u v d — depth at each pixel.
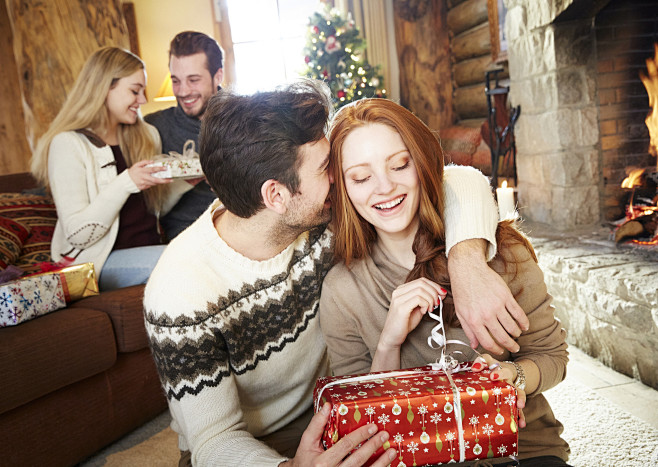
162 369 1.11
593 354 2.38
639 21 3.01
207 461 1.04
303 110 1.06
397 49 6.20
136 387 2.19
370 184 1.11
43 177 2.40
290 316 1.22
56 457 1.87
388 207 1.13
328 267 1.28
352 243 1.21
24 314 1.89
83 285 2.16
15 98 5.00
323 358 1.35
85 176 2.30
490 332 1.02
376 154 1.09
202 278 1.12
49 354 1.82
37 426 1.82
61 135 2.30
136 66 2.41
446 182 1.21
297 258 1.24
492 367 1.01
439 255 1.17
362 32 6.31
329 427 0.90
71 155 2.28
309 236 1.27
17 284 1.88
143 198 2.47
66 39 3.74
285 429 1.31
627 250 2.49
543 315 1.16
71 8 3.77
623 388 2.10
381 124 1.09
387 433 0.89
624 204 3.04
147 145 2.54
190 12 6.16
